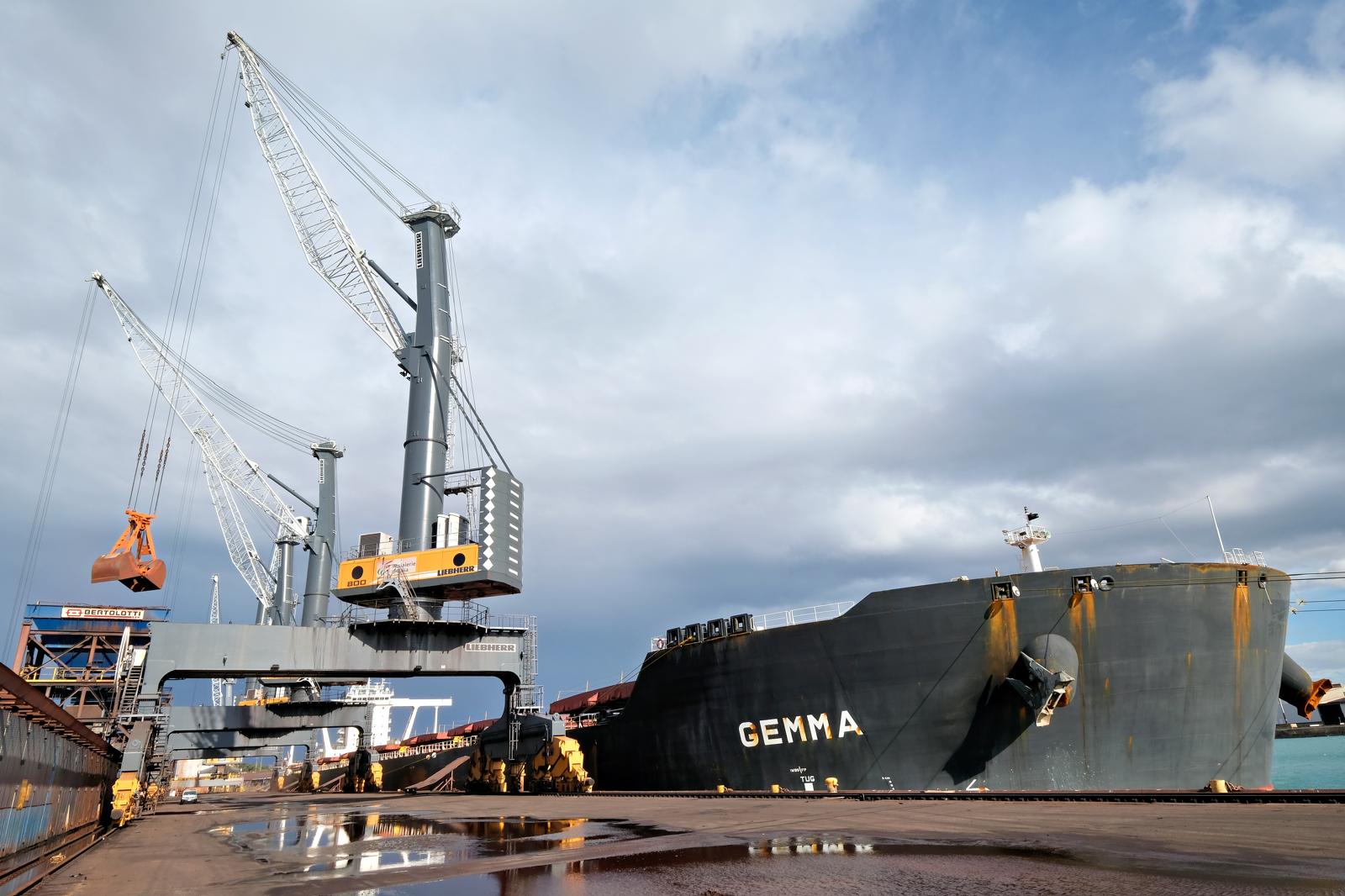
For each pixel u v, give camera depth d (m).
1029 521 35.31
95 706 54.19
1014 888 11.85
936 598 32.38
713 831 22.02
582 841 21.92
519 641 56.41
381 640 51.50
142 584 48.88
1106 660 30.61
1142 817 19.81
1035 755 31.09
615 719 48.47
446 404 56.78
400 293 60.66
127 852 25.45
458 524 52.41
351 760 103.62
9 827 16.34
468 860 19.16
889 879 13.18
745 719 37.53
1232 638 30.84
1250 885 11.15
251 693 95.56
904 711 32.91
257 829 34.84
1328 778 85.50
